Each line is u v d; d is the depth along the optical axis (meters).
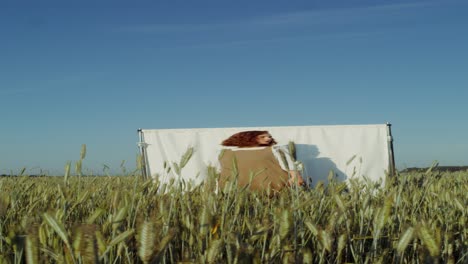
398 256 2.14
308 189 4.06
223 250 2.31
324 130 10.84
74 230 1.56
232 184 3.06
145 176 9.18
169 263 2.72
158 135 10.70
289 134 10.76
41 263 1.74
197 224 2.68
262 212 3.55
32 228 1.75
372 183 4.30
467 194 4.69
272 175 6.91
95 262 1.55
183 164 2.87
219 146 10.47
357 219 3.36
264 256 2.34
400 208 3.80
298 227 2.84
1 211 2.43
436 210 3.80
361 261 2.63
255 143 10.34
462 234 3.18
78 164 3.03
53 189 4.77
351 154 10.78
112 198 3.22
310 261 2.20
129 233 1.79
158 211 3.01
